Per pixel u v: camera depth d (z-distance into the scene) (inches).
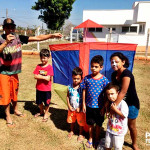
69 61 132.5
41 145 108.7
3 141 111.7
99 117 105.2
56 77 140.3
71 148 106.6
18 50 125.7
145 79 266.4
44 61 127.7
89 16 720.3
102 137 118.6
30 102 172.9
